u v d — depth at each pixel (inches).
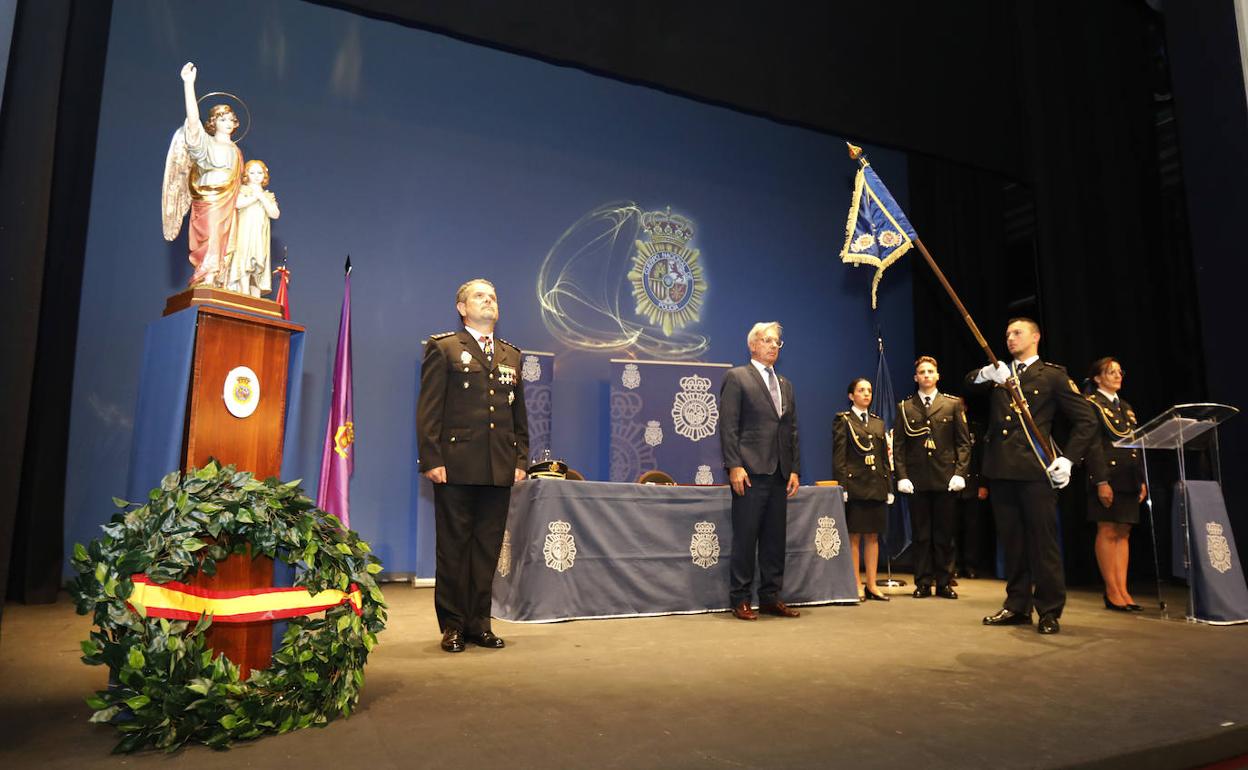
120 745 72.7
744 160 306.3
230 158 155.0
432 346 132.6
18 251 90.7
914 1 273.6
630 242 281.6
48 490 181.2
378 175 245.1
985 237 339.6
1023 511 156.2
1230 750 84.0
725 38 234.7
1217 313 227.3
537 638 137.9
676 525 172.6
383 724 83.1
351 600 87.7
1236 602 165.6
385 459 235.3
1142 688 102.7
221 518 81.6
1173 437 177.2
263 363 107.0
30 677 104.4
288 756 72.3
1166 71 326.6
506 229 261.3
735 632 145.8
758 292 302.2
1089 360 285.7
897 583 250.2
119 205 209.6
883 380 316.8
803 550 186.4
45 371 184.7
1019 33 294.0
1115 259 300.5
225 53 227.8
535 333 261.9
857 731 81.6
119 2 216.2
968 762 72.1
